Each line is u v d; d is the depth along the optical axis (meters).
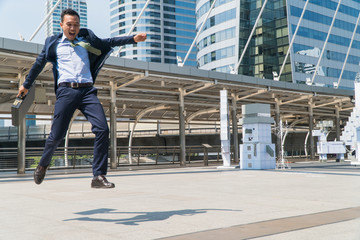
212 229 3.44
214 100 25.81
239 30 55.41
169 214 4.36
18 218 4.26
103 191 7.43
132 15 112.81
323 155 24.33
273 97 27.59
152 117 28.27
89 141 41.09
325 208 4.76
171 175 12.84
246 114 16.86
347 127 18.48
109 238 3.14
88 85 3.62
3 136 41.47
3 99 19.02
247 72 55.25
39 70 3.78
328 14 62.00
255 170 15.45
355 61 66.06
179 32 115.50
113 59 16.83
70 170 18.61
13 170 19.20
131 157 25.95
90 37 3.66
